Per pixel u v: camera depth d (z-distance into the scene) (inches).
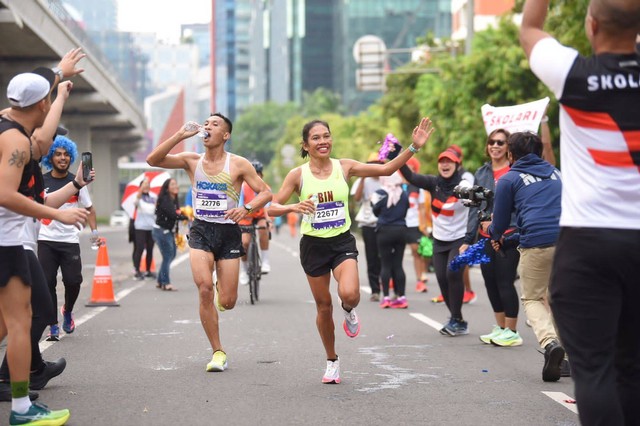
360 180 786.2
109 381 412.8
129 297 813.2
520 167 437.1
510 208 435.8
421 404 364.8
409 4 6501.0
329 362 409.1
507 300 515.5
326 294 402.6
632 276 235.3
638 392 248.2
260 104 7327.8
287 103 7293.3
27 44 1878.7
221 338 550.3
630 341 247.8
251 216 756.6
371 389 395.2
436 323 625.9
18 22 1593.3
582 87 233.3
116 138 4298.7
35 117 317.4
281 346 518.3
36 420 321.4
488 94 1583.4
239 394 383.6
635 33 235.6
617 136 232.4
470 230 524.1
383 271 724.7
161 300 785.6
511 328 520.7
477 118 1567.4
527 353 494.0
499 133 519.2
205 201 446.6
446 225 566.9
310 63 7598.4
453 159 562.6
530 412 350.6
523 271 428.1
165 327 601.3
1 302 318.0
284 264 1338.6
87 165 365.7
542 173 432.8
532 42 245.0
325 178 400.5
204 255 445.4
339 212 398.6
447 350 505.0
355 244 402.6
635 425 250.1
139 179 1042.1
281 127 7199.8
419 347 515.8
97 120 3257.9
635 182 232.2
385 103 2556.6
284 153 3326.8
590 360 237.5
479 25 3142.2
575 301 236.8
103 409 354.6
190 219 902.4
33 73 323.9
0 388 362.0
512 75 1520.7
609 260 232.7
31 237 362.3
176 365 455.5
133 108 3595.0
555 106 1385.3
